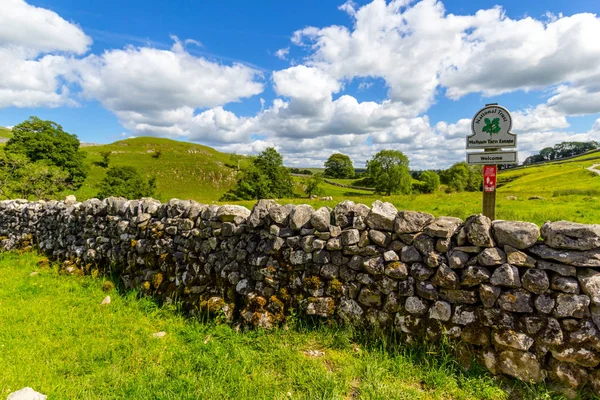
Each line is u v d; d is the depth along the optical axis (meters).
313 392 3.50
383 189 68.12
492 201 4.92
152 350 4.55
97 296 6.80
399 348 4.10
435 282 3.97
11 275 8.41
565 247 3.35
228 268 5.49
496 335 3.58
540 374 3.38
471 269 3.73
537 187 60.97
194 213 6.23
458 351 3.79
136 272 7.14
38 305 6.29
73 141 60.81
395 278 4.25
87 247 8.55
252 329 4.90
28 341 4.85
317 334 4.54
